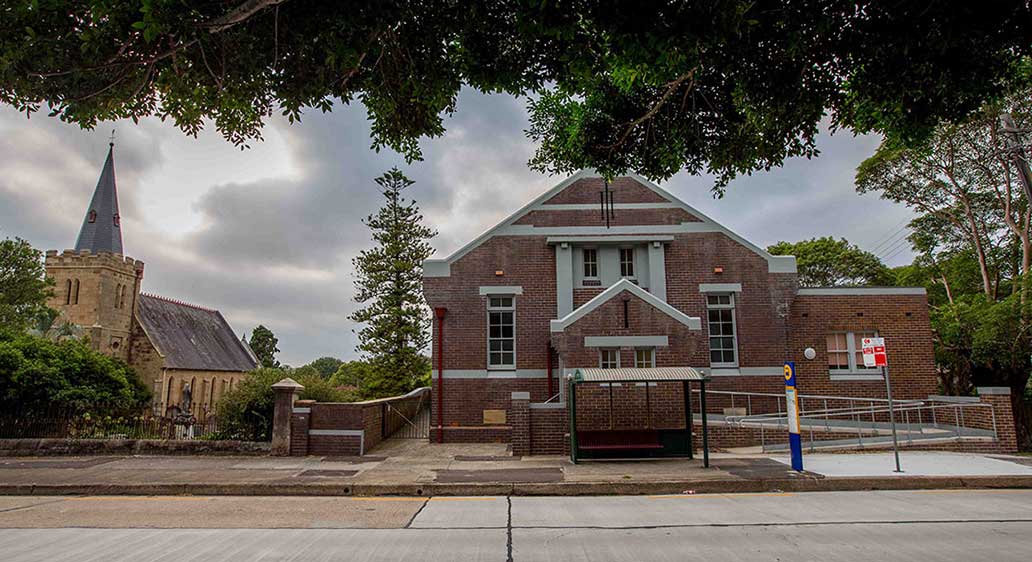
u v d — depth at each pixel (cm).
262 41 777
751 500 1044
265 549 727
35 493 1160
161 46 734
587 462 1387
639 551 711
